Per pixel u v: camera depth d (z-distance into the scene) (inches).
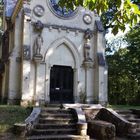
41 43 898.7
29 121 550.9
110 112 646.5
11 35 965.8
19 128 525.0
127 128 584.4
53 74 924.6
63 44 947.3
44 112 629.3
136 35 1282.0
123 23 246.8
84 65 965.8
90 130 589.9
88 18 991.6
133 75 1450.5
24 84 847.7
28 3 902.4
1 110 636.7
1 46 1198.9
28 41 878.4
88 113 672.4
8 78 899.4
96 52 977.5
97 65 965.8
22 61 861.8
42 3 927.0
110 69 1489.9
